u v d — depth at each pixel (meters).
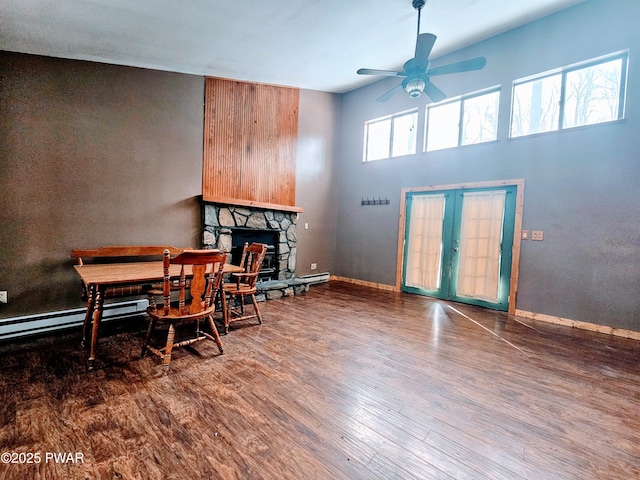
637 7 3.34
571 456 1.56
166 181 3.95
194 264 2.42
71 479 1.35
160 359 2.55
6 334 2.89
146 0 2.35
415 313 4.15
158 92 3.84
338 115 6.38
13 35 2.66
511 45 4.18
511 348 2.99
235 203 4.39
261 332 3.26
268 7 2.70
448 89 4.84
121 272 2.72
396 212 5.55
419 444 1.63
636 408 2.00
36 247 3.09
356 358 2.67
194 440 1.62
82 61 3.29
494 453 1.58
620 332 3.45
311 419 1.82
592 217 3.63
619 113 3.49
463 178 4.72
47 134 3.11
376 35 3.62
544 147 3.96
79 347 2.76
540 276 4.01
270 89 5.10
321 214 6.20
